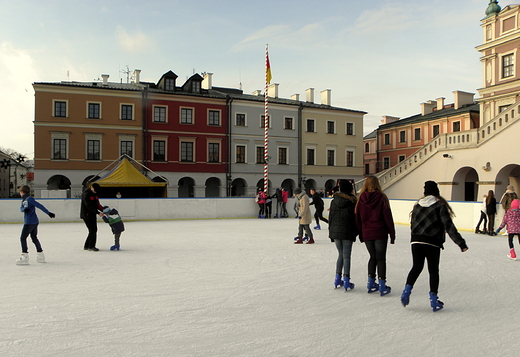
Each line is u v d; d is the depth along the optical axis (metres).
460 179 28.98
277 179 50.03
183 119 45.56
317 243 13.33
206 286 7.23
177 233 16.30
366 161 64.81
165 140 44.66
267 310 5.82
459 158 28.33
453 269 9.08
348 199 7.11
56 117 40.38
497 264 9.73
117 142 42.62
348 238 7.02
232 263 9.55
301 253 11.16
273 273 8.43
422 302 6.35
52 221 21.25
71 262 9.58
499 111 32.19
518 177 30.14
